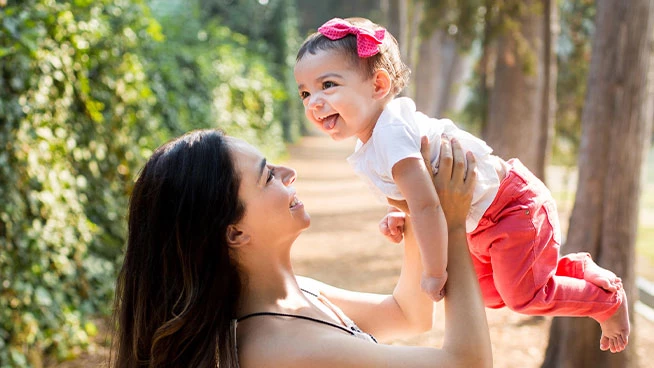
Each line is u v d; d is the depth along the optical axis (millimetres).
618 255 4855
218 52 14344
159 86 8672
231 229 1855
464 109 14172
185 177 1816
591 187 4883
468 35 10398
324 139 32500
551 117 8594
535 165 9688
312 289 2174
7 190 4523
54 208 5055
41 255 4883
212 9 23953
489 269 2199
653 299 7203
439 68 25016
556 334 5121
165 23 10727
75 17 5680
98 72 6168
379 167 1972
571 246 4977
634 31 4703
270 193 1872
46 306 4941
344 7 36688
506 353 5805
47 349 5160
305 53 2080
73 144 5578
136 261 1882
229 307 1860
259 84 16578
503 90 9734
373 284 7961
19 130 4625
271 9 24781
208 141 1866
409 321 2244
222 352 1800
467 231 2117
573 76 11531
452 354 1764
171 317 1831
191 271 1806
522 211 2059
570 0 11422
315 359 1742
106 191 6289
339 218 12273
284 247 1942
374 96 2043
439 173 1911
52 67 5129
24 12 4441
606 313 2146
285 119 27125
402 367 1731
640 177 4852
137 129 7141
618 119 4750
